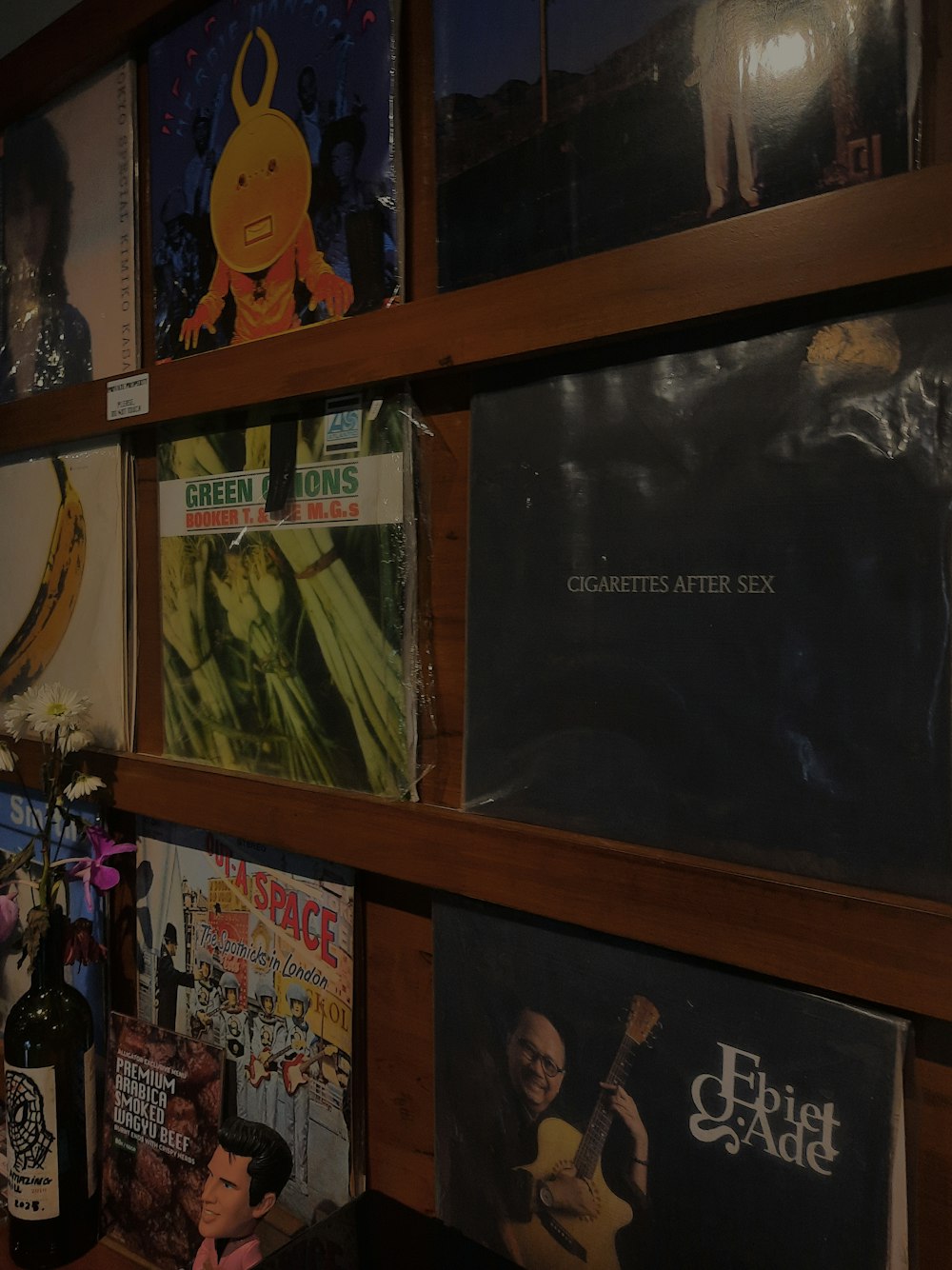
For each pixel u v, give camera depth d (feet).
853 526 1.83
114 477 3.29
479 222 2.35
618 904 2.09
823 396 1.86
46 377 3.58
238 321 2.92
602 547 2.17
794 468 1.90
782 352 1.90
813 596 1.88
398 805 2.50
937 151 1.73
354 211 2.57
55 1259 2.94
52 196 3.51
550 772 2.27
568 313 2.10
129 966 3.51
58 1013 3.07
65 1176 2.97
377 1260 2.42
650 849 2.09
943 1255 1.83
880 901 1.76
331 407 2.68
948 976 1.68
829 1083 1.90
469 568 2.40
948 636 1.74
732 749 1.99
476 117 2.34
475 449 2.38
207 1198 2.65
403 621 2.56
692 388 2.02
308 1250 2.35
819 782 1.88
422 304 2.36
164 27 3.10
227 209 2.93
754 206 1.92
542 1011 2.33
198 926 3.18
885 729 1.81
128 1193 3.01
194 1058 2.96
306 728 2.78
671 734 2.07
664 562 2.08
